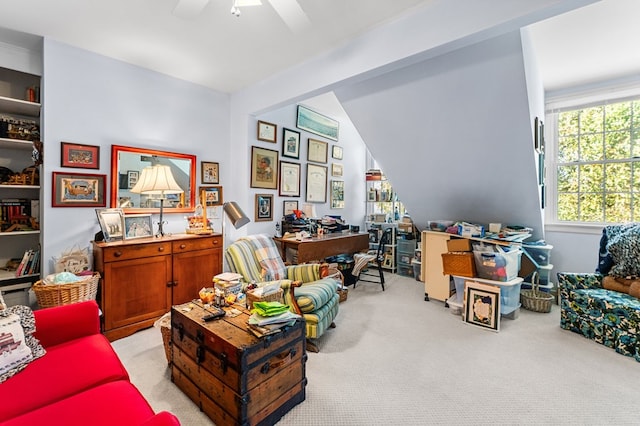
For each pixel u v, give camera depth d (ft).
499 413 5.44
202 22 7.40
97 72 9.04
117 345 7.70
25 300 8.46
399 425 5.14
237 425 4.70
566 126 12.26
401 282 14.30
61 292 6.93
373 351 7.64
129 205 9.69
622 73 10.62
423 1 6.56
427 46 6.68
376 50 7.61
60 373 4.21
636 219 10.95
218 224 11.98
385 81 9.51
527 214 11.32
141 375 6.46
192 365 5.64
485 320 9.15
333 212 16.62
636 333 7.34
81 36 8.07
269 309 5.40
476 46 7.55
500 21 5.70
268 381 5.06
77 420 3.31
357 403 5.67
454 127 9.55
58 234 8.46
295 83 9.77
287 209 13.91
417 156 11.23
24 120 9.25
